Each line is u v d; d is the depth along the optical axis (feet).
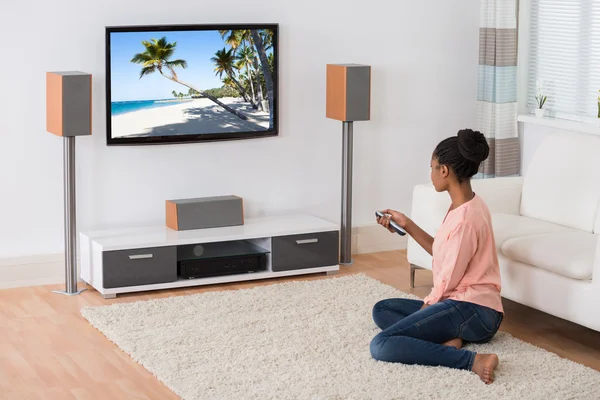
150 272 17.62
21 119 17.81
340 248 20.27
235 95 19.48
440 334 13.71
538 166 17.93
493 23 21.24
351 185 19.93
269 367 13.47
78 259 18.67
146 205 19.15
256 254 18.56
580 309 14.33
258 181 20.20
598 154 16.78
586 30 20.62
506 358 13.83
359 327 15.26
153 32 18.45
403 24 21.17
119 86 18.35
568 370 13.39
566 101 21.42
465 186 13.89
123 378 13.34
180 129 19.06
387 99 21.27
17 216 18.06
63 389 12.96
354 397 12.36
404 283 18.56
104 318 15.80
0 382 13.21
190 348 14.29
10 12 17.42
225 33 19.13
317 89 20.49
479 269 13.88
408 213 22.00
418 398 12.34
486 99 21.70
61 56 17.98
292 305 16.53
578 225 16.80
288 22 19.98
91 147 18.48
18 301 17.17
